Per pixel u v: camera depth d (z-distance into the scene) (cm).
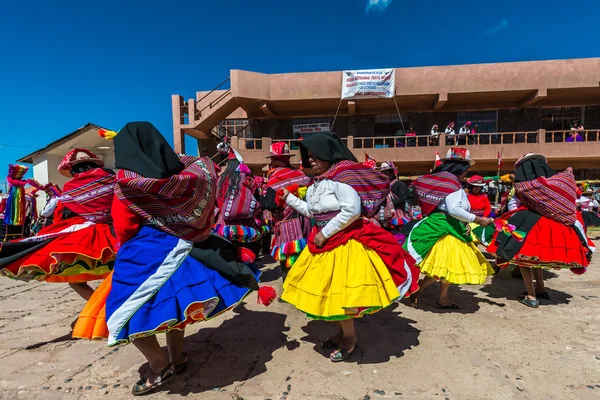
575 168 1800
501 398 234
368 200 271
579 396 234
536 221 404
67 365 286
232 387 250
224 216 454
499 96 1770
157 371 242
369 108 1909
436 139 1823
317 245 274
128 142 231
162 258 223
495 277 563
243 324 368
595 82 1644
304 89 1755
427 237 385
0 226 893
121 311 208
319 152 279
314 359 290
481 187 550
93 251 322
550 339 322
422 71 1730
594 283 519
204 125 1764
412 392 242
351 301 248
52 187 489
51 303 458
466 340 322
